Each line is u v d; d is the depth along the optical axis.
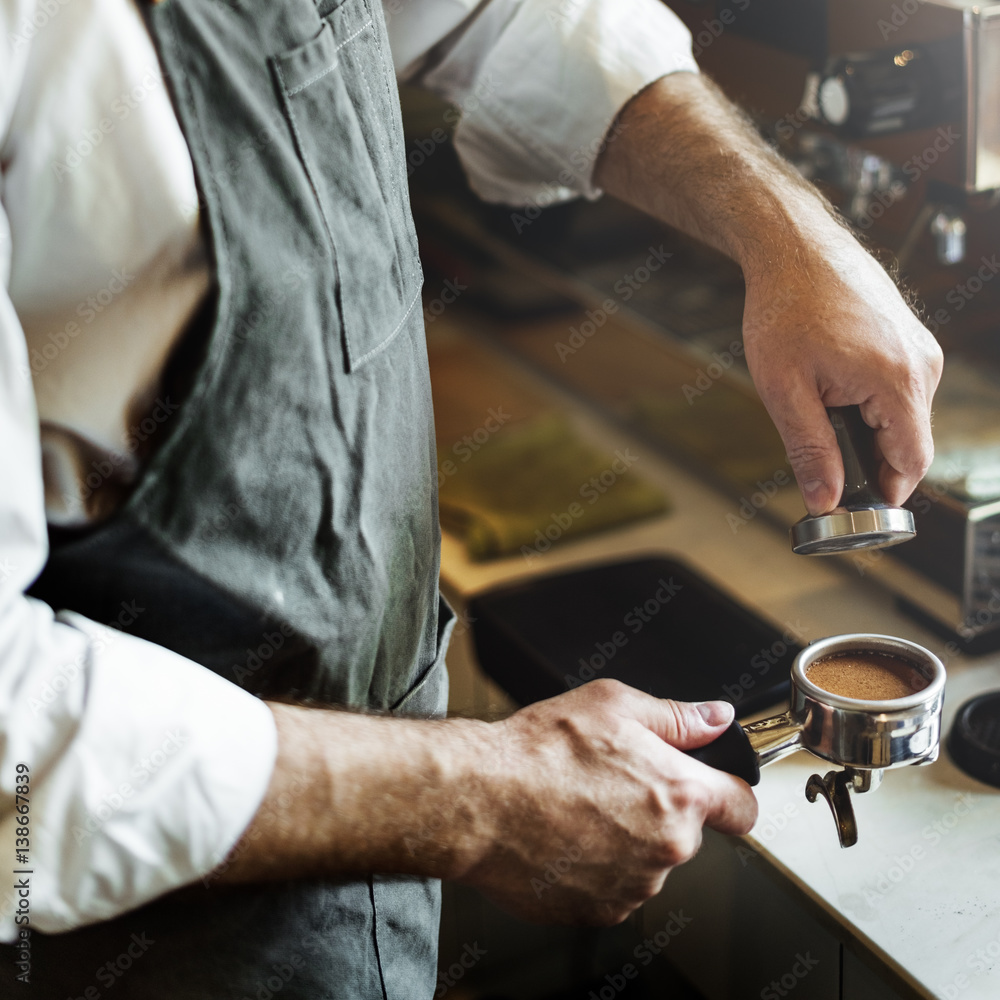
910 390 0.76
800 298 0.80
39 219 0.61
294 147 0.67
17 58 0.57
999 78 1.01
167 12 0.61
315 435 0.72
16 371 0.57
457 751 0.67
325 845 0.63
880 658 0.80
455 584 1.41
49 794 0.57
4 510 0.57
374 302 0.75
